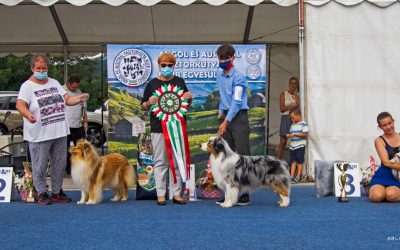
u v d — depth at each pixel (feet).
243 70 30.68
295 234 17.25
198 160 30.45
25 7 37.65
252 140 30.68
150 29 42.73
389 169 24.29
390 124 24.14
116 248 15.42
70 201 24.70
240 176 22.38
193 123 30.48
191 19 40.75
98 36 43.91
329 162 26.35
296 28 41.83
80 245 15.79
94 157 23.72
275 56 44.47
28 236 17.06
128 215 20.83
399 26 30.17
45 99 23.48
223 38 44.55
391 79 30.19
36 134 23.36
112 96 30.35
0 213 21.42
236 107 23.00
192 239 16.53
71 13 39.24
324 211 21.71
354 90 30.19
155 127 23.56
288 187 22.90
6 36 42.88
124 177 24.76
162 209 22.31
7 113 48.47
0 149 31.32
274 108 44.27
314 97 30.17
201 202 24.38
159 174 23.61
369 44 30.22
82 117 31.53
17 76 84.38
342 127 30.22
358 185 26.04
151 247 15.51
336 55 30.22
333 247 15.48
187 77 30.60
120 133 30.32
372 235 17.06
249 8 38.32
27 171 25.00
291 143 31.12
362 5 30.19
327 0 29.99
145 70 30.40
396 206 22.98
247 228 18.24
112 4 29.14
